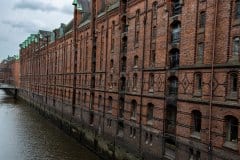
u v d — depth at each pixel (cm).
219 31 2061
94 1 4425
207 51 2156
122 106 3494
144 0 3022
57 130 5375
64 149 4025
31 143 4297
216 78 2064
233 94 1950
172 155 2545
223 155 1991
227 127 1997
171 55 2611
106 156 3600
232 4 1978
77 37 5200
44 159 3553
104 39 4012
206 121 2136
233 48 1970
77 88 5009
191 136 2283
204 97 2162
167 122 2638
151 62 2903
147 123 2911
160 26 2750
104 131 3850
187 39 2372
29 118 6600
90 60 4466
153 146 2792
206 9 2186
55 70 6581
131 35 3284
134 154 3098
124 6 3509
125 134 3306
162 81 2681
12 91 12988
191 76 2306
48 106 6794
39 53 8438
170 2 2612
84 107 4612
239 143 1880
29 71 9988
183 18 2430
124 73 3425
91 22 4444
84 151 3972
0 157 3591
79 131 4491
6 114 7012
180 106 2422
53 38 6988
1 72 19288
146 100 2928
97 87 4166
